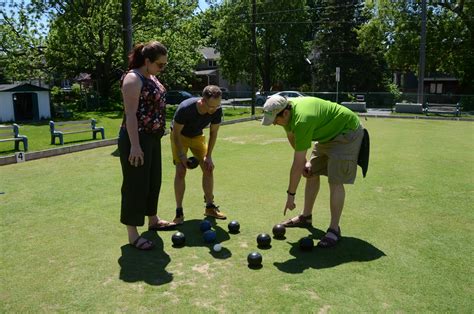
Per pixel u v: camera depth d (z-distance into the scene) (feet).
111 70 90.89
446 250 13.53
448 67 108.17
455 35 99.50
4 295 10.71
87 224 16.08
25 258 12.94
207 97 14.83
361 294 10.69
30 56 79.82
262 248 13.74
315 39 136.77
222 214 16.97
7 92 61.16
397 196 20.06
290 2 128.16
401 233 15.08
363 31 113.50
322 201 19.25
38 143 37.40
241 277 11.64
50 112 67.00
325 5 138.51
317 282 11.32
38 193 20.77
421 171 25.85
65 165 28.40
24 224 16.11
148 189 13.79
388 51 111.45
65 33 80.12
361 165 14.40
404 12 105.09
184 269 12.16
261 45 135.44
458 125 57.41
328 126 13.61
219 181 23.24
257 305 10.16
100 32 82.48
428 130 50.72
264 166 27.68
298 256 13.07
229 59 138.92
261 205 18.60
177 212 16.08
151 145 13.58
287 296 10.58
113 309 10.03
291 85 150.30
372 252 13.37
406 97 97.81
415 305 10.19
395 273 11.87
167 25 86.12
